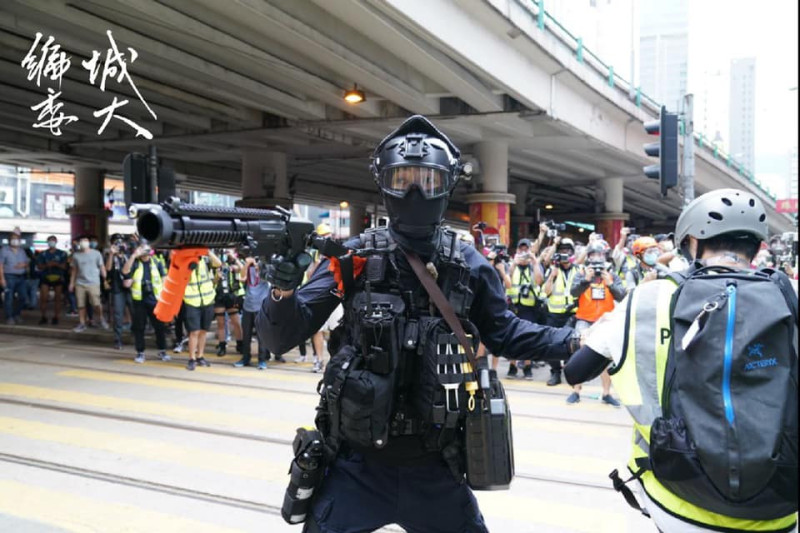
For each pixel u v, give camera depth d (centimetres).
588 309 795
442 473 237
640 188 3056
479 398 226
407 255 227
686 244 217
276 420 656
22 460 527
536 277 962
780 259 1148
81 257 1303
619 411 712
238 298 1084
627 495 212
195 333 942
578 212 4144
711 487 172
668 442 178
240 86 1255
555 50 1404
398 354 222
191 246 180
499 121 1614
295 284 213
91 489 468
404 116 1508
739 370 170
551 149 1988
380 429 220
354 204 3788
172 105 1518
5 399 734
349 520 231
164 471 505
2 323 1448
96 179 2619
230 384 836
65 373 898
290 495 236
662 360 187
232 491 465
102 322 1355
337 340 245
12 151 2152
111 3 896
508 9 1184
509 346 248
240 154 2181
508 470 227
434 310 230
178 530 402
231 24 1009
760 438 165
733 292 177
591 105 1744
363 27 994
